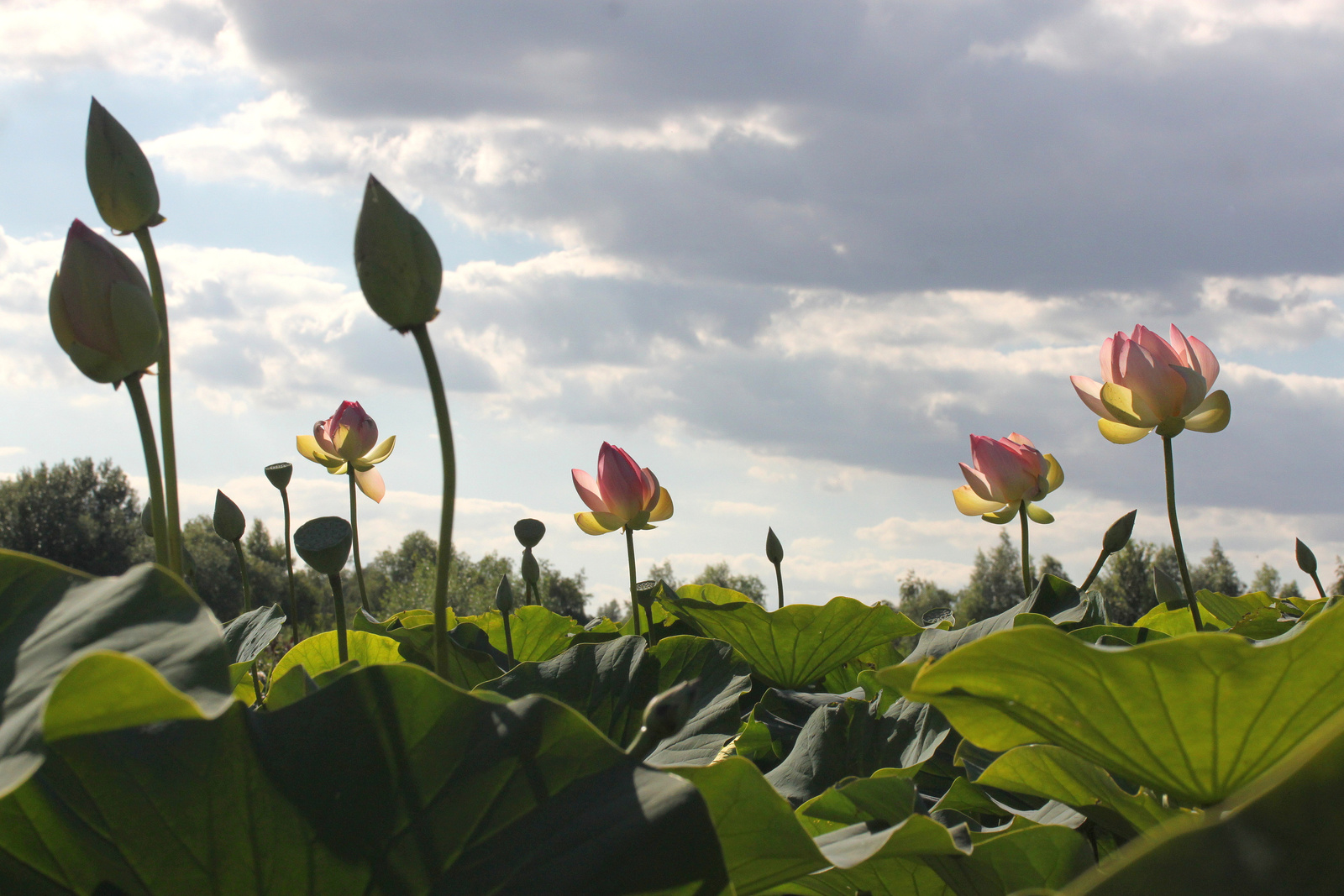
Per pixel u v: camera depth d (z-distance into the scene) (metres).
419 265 1.25
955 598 70.69
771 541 3.96
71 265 1.29
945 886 1.36
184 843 1.03
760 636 3.12
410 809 1.02
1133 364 2.33
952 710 1.23
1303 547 3.68
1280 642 0.91
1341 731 0.63
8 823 1.03
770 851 1.12
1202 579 46.00
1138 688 1.03
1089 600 2.76
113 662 0.67
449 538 1.29
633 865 0.90
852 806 1.48
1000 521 3.19
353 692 1.11
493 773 1.03
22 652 0.90
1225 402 2.33
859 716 2.13
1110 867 0.67
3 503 46.69
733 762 1.09
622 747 1.98
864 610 2.96
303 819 1.02
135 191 1.49
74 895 1.04
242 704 1.10
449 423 1.29
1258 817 0.63
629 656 2.15
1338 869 0.60
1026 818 1.52
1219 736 1.07
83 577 1.05
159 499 1.38
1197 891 0.63
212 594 35.84
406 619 3.81
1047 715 1.15
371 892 0.98
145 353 1.34
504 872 0.94
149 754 1.04
